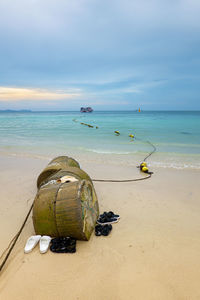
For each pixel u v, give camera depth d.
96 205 4.06
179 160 9.27
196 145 13.34
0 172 7.49
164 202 4.94
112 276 2.68
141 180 6.57
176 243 3.36
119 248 3.21
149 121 40.41
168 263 2.91
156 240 3.43
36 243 3.25
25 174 7.25
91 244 3.29
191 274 2.71
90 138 16.88
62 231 3.21
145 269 2.79
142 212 4.45
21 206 4.78
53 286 2.54
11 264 2.89
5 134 19.58
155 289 2.49
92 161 9.18
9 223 4.04
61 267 2.83
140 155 10.38
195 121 39.53
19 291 2.48
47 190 3.41
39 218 3.27
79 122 39.16
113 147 12.81
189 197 5.22
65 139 16.36
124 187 5.96
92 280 2.62
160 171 7.57
